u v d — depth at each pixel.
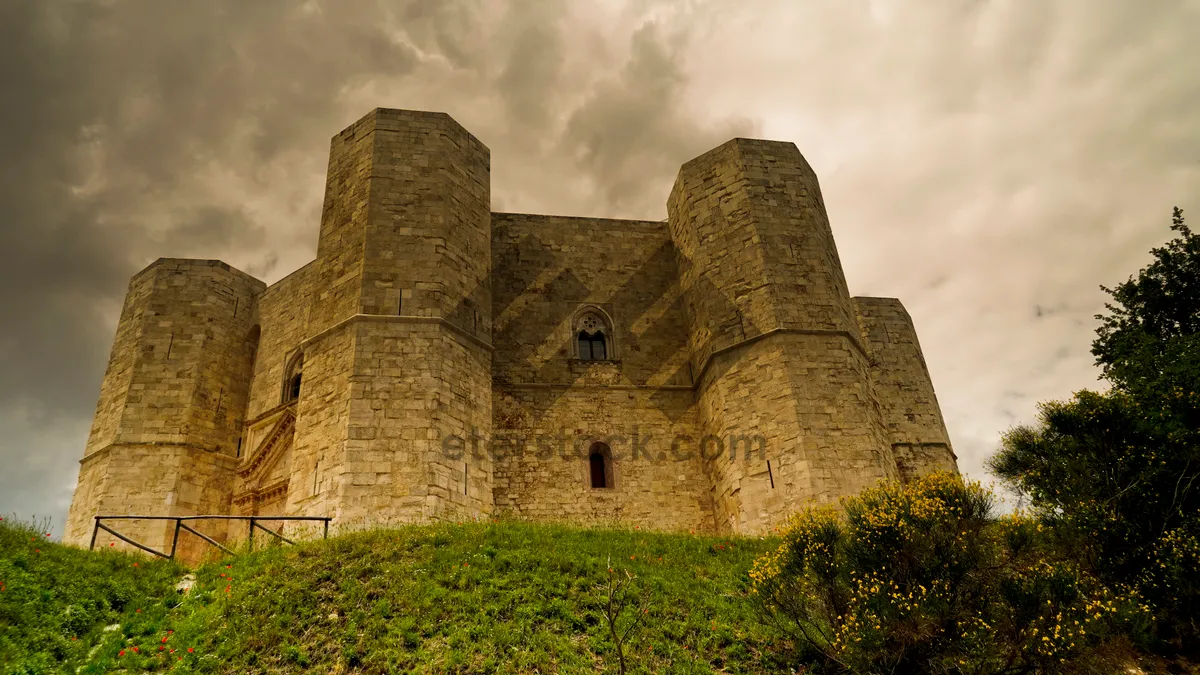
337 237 23.05
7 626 11.43
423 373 20.33
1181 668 11.88
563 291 26.52
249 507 24.48
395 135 24.22
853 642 11.27
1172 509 13.35
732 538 17.91
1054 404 15.00
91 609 12.68
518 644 12.01
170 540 23.86
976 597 11.69
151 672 11.21
